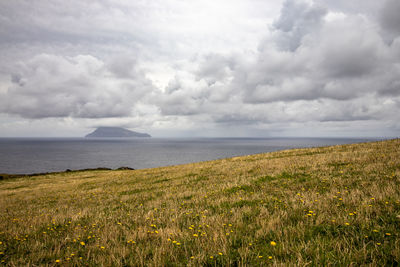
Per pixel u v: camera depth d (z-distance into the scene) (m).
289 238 4.24
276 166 16.89
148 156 125.31
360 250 3.39
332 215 5.15
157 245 4.75
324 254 3.48
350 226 4.37
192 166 29.23
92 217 8.53
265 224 5.19
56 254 4.73
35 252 4.93
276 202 7.14
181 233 5.24
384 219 4.44
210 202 8.69
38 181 33.22
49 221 8.25
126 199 12.62
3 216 10.88
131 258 4.09
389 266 3.02
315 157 18.52
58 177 37.28
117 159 111.19
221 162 29.06
